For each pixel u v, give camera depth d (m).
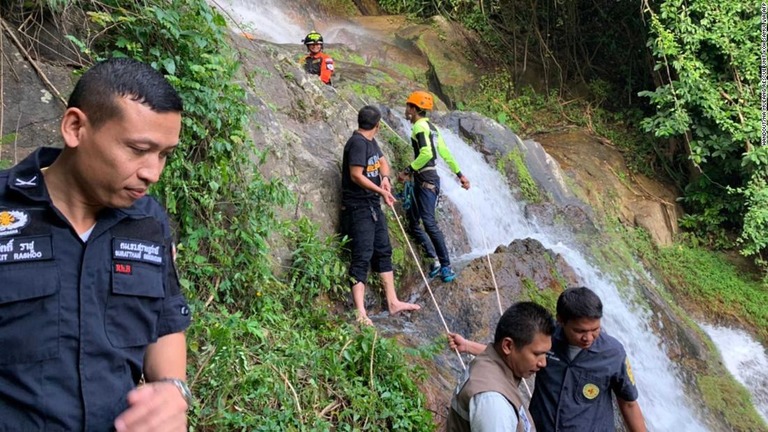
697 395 7.23
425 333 5.49
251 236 4.74
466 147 8.55
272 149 5.62
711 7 10.14
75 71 4.41
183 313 1.81
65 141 1.53
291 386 3.88
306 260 5.20
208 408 3.49
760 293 9.63
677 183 11.08
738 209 10.51
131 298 1.59
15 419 1.46
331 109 7.05
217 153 4.61
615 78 13.01
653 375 7.08
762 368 8.49
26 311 1.46
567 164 10.54
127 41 4.47
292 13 13.43
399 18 14.48
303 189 5.77
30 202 1.52
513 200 8.48
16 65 4.19
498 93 12.43
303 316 4.93
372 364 4.38
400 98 9.88
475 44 13.24
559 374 3.37
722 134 10.32
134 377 1.64
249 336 4.20
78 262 1.54
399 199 6.69
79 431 1.50
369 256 5.53
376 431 3.98
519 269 6.33
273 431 3.54
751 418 7.28
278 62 6.91
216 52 4.86
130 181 1.54
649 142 11.36
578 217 8.68
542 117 12.36
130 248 1.61
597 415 3.35
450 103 12.20
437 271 6.16
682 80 10.23
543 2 13.34
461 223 7.35
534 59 13.38
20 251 1.48
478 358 3.06
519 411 2.86
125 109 1.50
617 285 7.83
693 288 9.47
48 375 1.47
